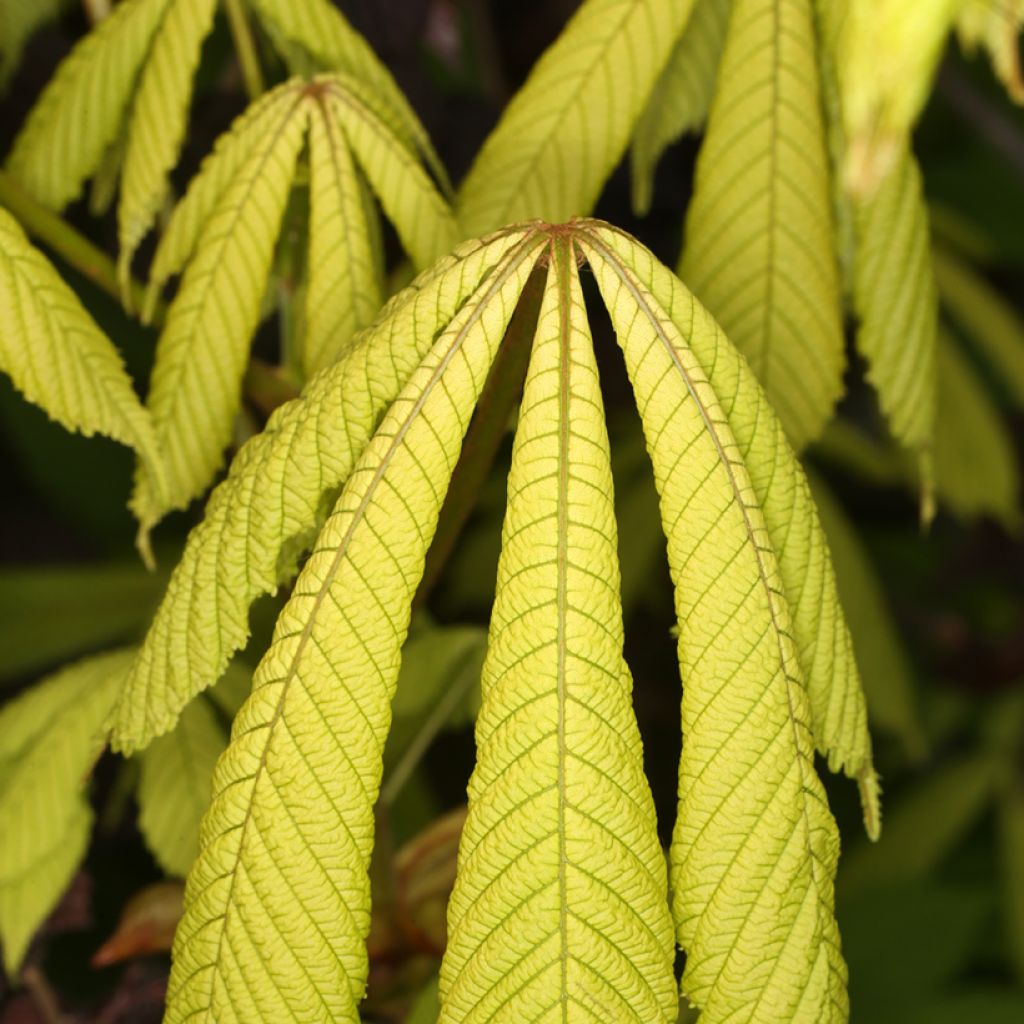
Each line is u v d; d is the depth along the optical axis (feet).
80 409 1.69
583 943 1.52
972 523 3.80
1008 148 3.39
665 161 2.84
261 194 1.75
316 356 1.77
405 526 1.56
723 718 1.56
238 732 1.56
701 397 1.58
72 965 2.32
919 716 3.20
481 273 1.60
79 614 2.58
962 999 2.52
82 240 1.86
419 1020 1.76
